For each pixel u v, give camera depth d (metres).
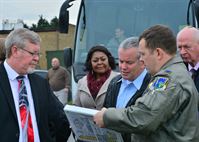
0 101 3.47
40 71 14.37
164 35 3.05
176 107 2.92
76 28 8.32
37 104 3.64
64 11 8.34
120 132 3.05
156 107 2.88
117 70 7.33
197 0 7.50
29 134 3.55
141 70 3.97
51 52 28.30
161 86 2.94
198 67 4.21
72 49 8.34
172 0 7.97
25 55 3.54
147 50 3.07
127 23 8.01
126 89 4.03
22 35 3.54
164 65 3.06
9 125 3.46
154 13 7.96
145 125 2.90
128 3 8.07
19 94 3.58
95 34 8.09
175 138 2.92
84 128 3.52
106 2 8.16
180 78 2.97
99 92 4.89
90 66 5.04
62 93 12.63
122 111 2.99
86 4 8.23
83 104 4.99
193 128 2.96
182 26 7.82
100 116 3.07
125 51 3.92
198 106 3.19
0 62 4.07
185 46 4.21
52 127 3.89
